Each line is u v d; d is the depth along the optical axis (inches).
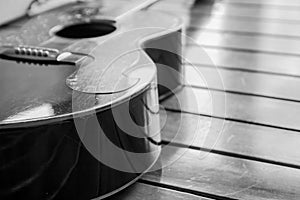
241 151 34.8
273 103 41.4
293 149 34.7
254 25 60.2
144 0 51.8
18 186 27.5
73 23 45.3
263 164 33.2
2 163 26.9
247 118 39.1
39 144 26.8
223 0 70.2
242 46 53.9
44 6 52.4
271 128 37.5
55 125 26.8
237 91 43.7
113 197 30.5
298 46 53.4
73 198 28.6
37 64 35.8
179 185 31.4
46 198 28.0
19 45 39.4
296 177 31.7
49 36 41.6
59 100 29.7
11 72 34.7
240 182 31.4
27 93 31.5
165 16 46.7
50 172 27.6
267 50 52.7
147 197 30.5
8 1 47.9
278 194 30.1
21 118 27.3
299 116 39.1
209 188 31.0
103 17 46.2
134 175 31.3
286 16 63.2
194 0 69.2
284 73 47.1
